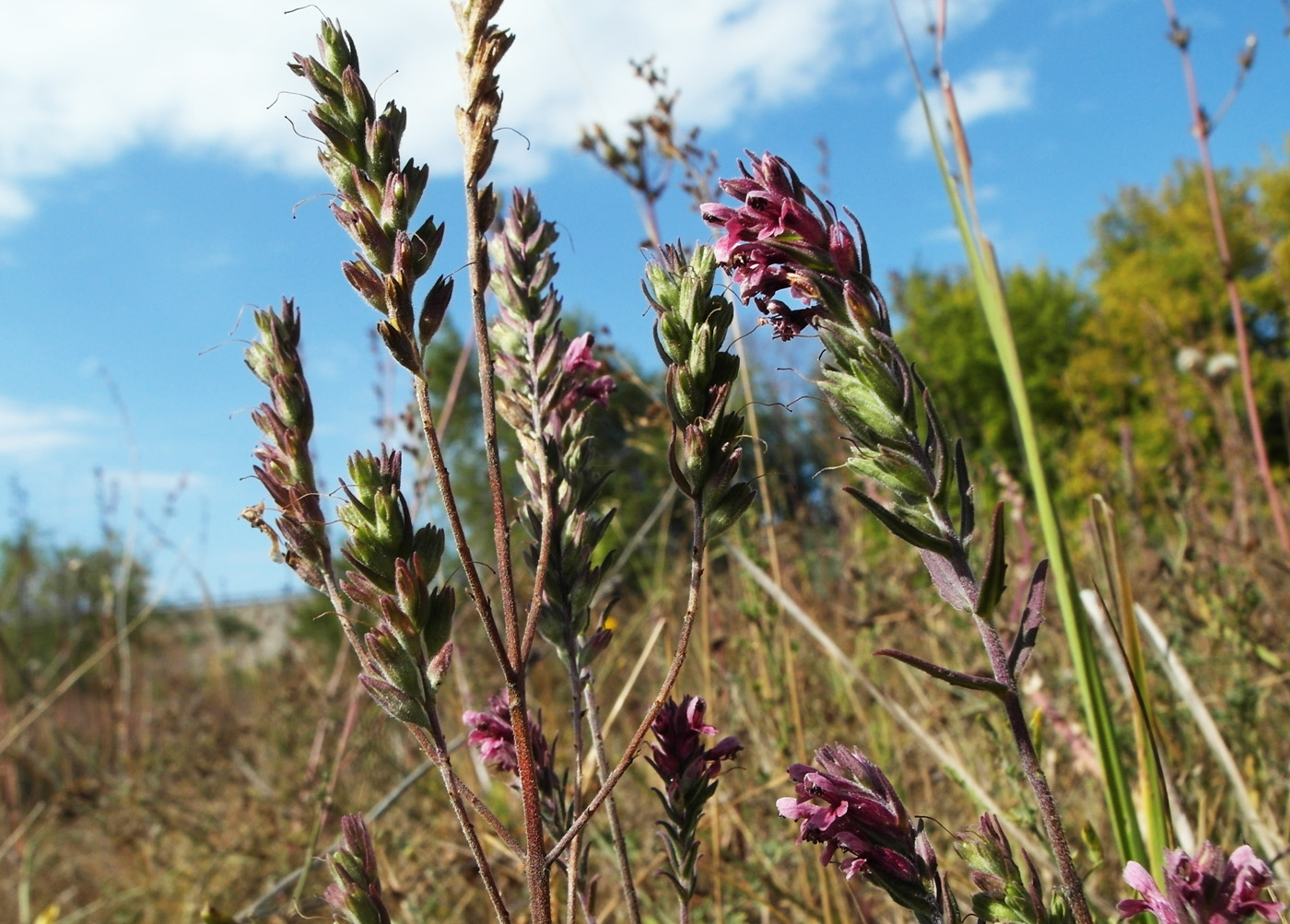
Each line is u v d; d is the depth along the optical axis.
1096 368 18.44
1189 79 4.78
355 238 1.45
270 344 1.70
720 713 4.16
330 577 1.66
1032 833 2.54
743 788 3.83
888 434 1.43
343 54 1.54
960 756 3.55
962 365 25.31
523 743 1.39
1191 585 3.77
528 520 1.98
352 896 1.56
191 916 4.51
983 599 1.38
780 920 3.21
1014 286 27.97
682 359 1.55
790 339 1.58
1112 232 28.64
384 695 1.42
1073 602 2.32
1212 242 20.69
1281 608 4.30
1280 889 2.56
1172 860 1.27
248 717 9.23
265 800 5.38
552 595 1.93
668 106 4.23
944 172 2.75
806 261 1.48
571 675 1.93
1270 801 3.07
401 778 4.97
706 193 4.23
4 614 9.90
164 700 10.54
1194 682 3.94
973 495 1.44
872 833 1.47
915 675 4.19
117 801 5.61
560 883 3.05
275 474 1.67
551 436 2.05
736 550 3.87
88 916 5.48
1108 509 2.42
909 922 2.65
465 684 4.26
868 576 5.02
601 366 2.23
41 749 8.58
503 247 2.21
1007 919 1.45
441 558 1.50
